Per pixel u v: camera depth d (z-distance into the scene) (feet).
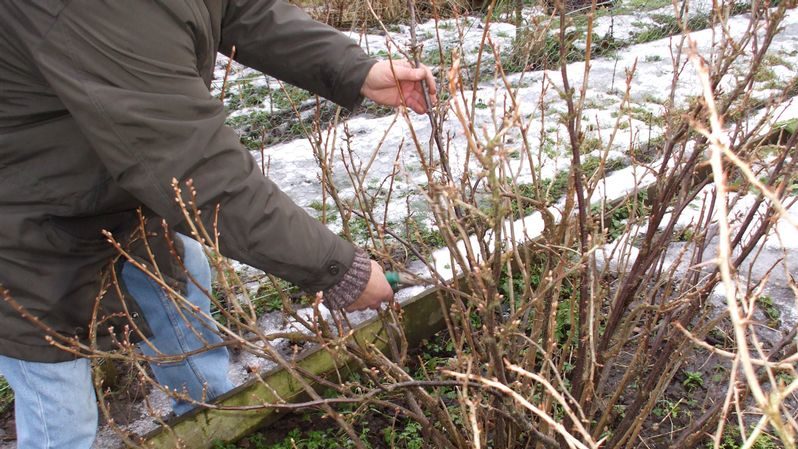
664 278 7.81
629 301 6.31
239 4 6.82
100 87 4.81
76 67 4.80
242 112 17.46
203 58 5.68
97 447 8.24
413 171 13.98
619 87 17.24
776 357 6.86
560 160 13.46
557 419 7.14
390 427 8.29
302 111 17.25
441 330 9.85
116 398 8.96
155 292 7.45
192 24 5.18
